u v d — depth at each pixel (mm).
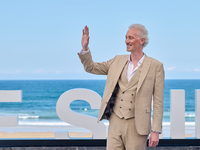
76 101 24672
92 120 3953
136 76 2447
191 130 16906
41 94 40500
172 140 3895
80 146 3883
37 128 18000
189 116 24156
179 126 3914
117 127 2475
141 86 2416
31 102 26812
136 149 2447
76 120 3980
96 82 41156
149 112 2473
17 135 15688
